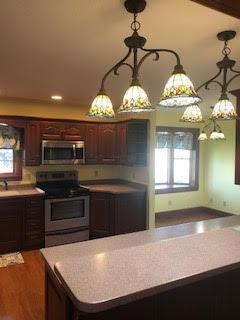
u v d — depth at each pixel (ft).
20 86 11.10
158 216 19.93
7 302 8.89
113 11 5.00
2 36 6.13
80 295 3.43
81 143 15.20
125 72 8.86
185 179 21.45
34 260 12.14
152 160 14.90
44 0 4.65
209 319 4.81
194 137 20.92
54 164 15.01
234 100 12.17
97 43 6.52
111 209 14.46
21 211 12.99
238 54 7.06
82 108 16.22
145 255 4.68
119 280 3.80
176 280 3.83
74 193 14.19
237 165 8.77
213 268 4.18
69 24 5.53
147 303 4.22
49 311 5.58
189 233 7.45
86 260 4.49
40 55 7.37
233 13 4.06
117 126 15.81
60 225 13.88
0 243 12.63
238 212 19.02
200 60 7.61
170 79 4.44
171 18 5.24
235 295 5.11
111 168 17.38
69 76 9.50
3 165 14.48
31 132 14.06
